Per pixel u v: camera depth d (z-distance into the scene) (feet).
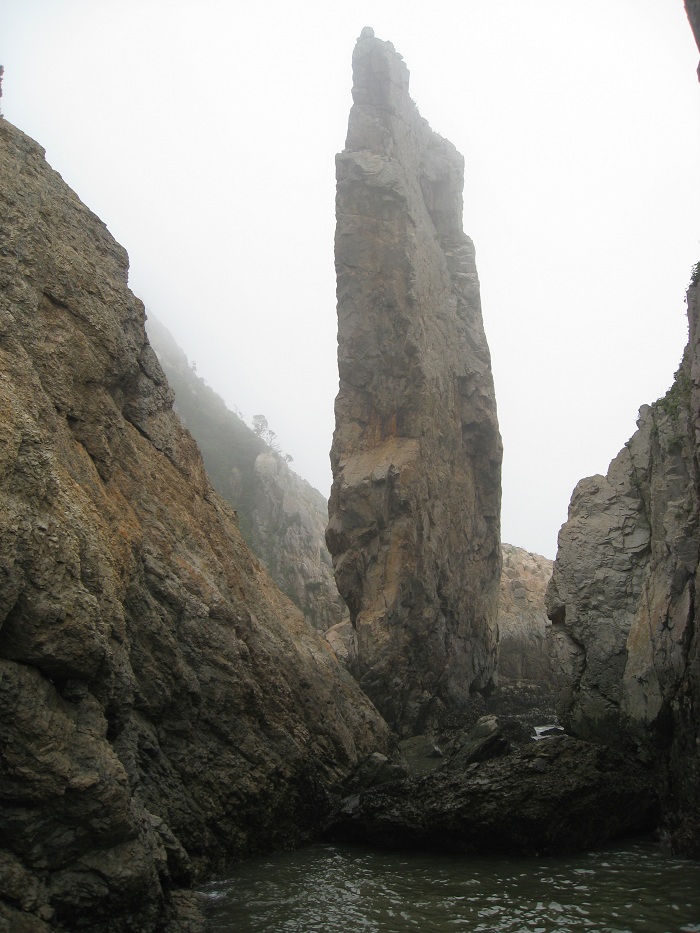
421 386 130.31
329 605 247.09
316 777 69.92
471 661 135.95
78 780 36.76
